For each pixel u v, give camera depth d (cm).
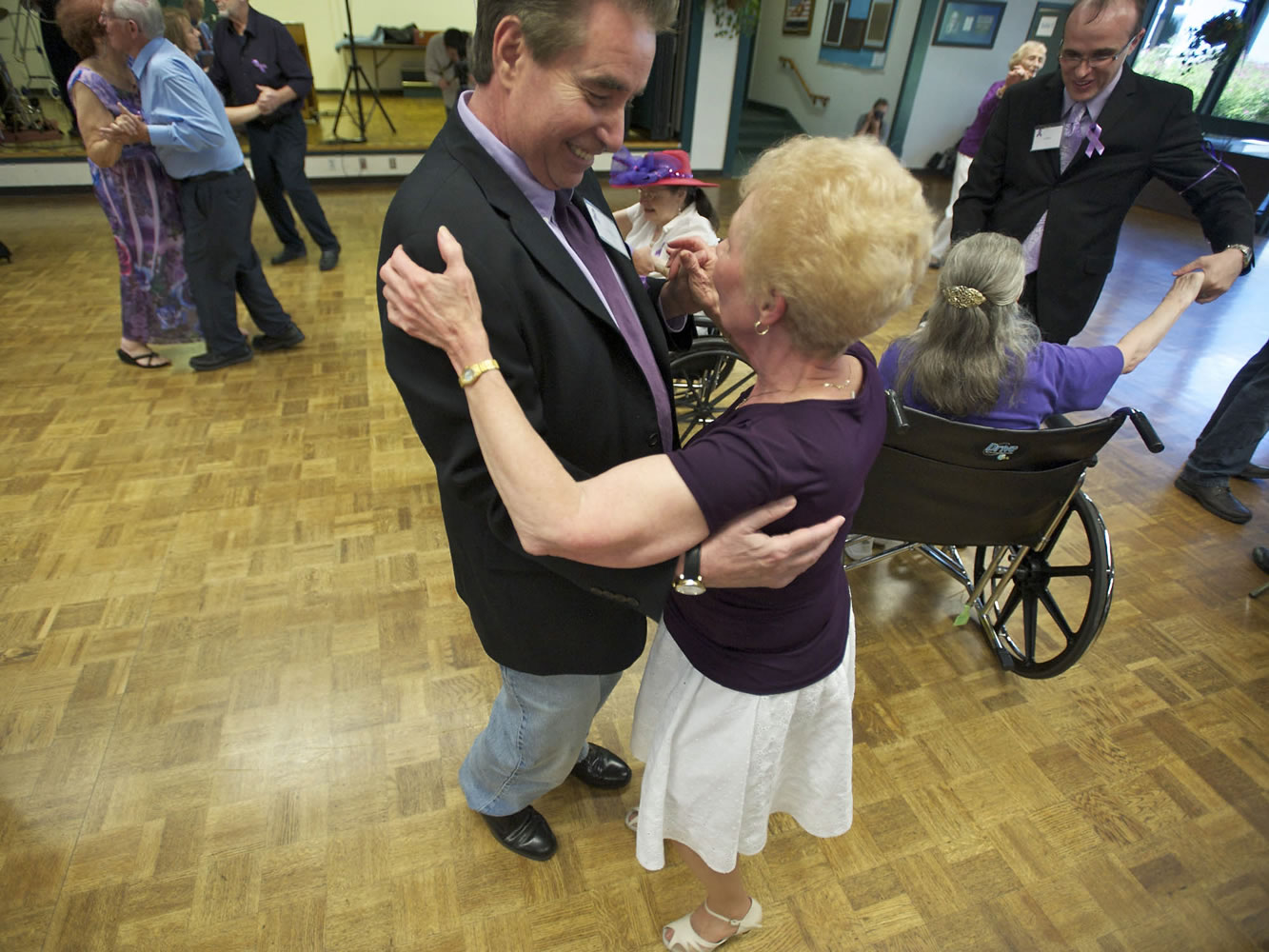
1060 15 741
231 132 282
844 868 143
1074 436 141
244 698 169
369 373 317
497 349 71
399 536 221
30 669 173
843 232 60
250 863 138
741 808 95
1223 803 158
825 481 70
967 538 162
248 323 365
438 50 604
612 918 133
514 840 140
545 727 111
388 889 135
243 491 238
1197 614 209
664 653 101
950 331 142
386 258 74
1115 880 143
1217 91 671
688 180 235
